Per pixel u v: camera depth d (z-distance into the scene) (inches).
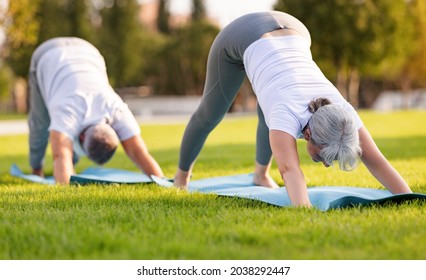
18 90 3016.7
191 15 2770.7
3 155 754.2
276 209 268.1
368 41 1847.9
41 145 493.4
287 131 265.1
